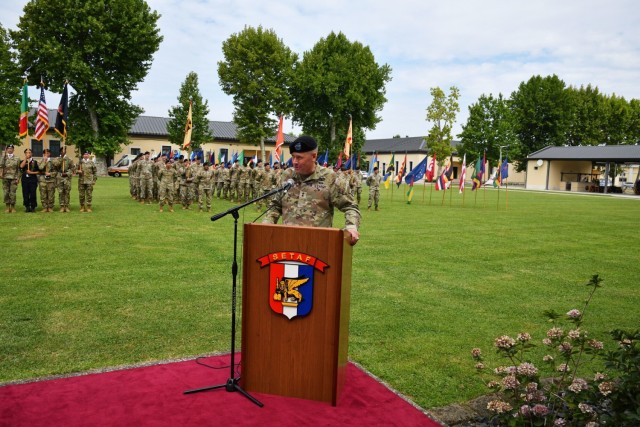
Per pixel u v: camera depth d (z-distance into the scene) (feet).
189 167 54.03
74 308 17.81
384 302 20.33
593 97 210.18
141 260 26.14
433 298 21.22
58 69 106.01
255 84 136.36
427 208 68.90
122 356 13.80
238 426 10.12
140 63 118.62
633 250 36.17
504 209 71.20
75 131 114.52
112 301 18.81
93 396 11.24
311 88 147.02
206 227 39.93
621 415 9.32
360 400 11.55
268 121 143.02
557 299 21.84
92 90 113.19
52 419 10.12
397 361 14.32
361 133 158.10
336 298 10.80
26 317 16.65
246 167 68.85
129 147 154.20
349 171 70.64
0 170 44.62
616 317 19.47
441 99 144.46
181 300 19.29
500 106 174.60
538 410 9.96
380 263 28.22
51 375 12.34
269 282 11.19
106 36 106.22
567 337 11.57
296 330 11.18
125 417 10.34
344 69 145.79
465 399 12.10
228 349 14.60
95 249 28.68
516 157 194.29
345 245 10.77
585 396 10.01
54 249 28.27
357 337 16.20
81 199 47.70
